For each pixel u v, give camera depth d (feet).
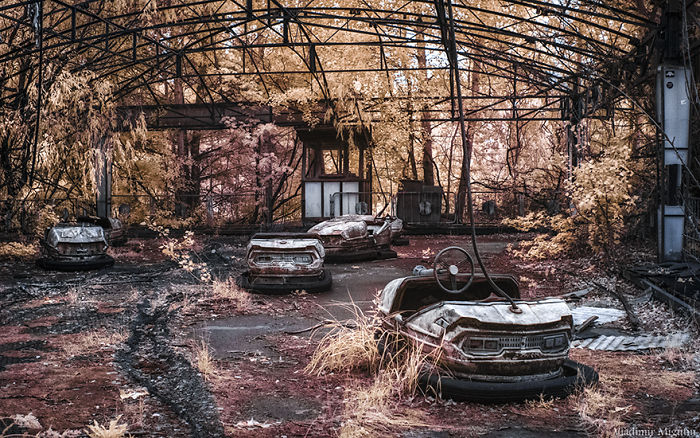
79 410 14.93
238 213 99.60
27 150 53.01
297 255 33.94
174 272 41.86
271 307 29.71
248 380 17.71
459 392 15.47
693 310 23.65
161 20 69.87
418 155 104.83
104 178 73.46
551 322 16.08
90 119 57.41
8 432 13.32
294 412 14.96
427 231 78.07
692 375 18.11
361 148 84.17
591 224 41.16
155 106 76.43
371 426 13.94
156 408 15.19
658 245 37.27
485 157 113.50
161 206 85.25
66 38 51.47
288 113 80.64
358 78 82.33
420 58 88.17
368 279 39.60
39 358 19.94
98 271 42.29
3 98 53.72
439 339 16.25
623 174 39.27
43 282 36.76
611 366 19.29
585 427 13.99
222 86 89.61
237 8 81.30
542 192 81.25
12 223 53.67
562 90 62.44
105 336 23.17
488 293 20.03
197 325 25.66
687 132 36.32
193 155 98.32
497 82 96.43
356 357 18.90
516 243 64.23
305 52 83.76
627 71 48.03
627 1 47.50
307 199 83.10
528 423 14.25
